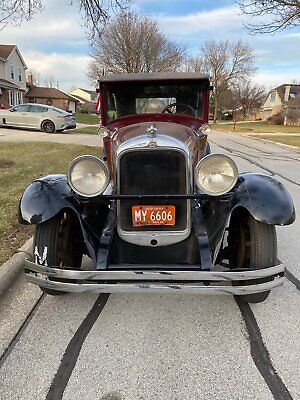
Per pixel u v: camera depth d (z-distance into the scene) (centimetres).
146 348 255
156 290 254
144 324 283
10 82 3878
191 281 261
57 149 1164
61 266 287
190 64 5328
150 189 283
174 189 284
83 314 296
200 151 372
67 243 312
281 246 436
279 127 4103
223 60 5384
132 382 225
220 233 288
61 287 261
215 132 3006
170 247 296
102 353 250
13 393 216
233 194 293
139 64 3644
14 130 1962
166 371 234
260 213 278
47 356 247
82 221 289
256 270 261
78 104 7144
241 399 212
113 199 281
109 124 438
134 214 288
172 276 255
